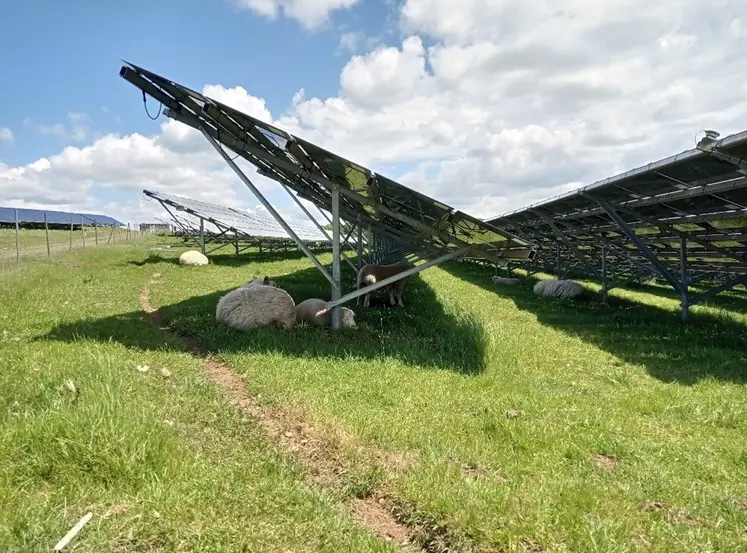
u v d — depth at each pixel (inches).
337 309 342.0
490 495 131.3
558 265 723.4
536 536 115.0
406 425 178.1
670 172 299.0
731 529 124.0
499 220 818.8
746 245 403.5
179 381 217.8
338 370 241.9
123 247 1071.6
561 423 189.9
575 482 141.9
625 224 425.4
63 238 1510.8
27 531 97.3
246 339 292.7
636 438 178.9
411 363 263.1
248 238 1088.2
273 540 106.1
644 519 124.8
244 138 323.9
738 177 264.2
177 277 621.6
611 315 461.7
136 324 326.3
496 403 208.5
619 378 258.4
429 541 118.0
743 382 248.8
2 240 1300.4
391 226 529.3
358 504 133.6
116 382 188.1
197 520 108.5
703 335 365.4
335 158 276.2
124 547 98.1
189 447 146.0
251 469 137.7
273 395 203.8
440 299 509.0
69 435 130.8
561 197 489.1
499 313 471.5
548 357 301.3
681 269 423.2
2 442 128.0
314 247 1358.3
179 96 297.7
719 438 181.3
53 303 388.8
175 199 900.6
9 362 215.3
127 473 123.0
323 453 157.8
